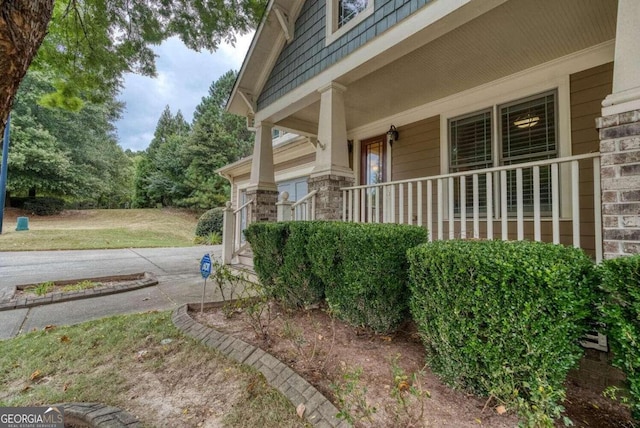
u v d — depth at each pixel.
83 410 1.83
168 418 1.78
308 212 4.62
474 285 1.69
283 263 3.41
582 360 2.09
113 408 1.86
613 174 1.95
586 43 3.66
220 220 13.67
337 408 1.71
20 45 1.61
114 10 4.32
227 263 5.98
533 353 1.54
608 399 1.91
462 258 1.73
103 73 5.17
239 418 1.76
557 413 1.48
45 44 4.64
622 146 1.92
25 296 4.09
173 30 4.56
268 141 6.20
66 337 2.78
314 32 4.73
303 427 1.65
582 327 1.60
